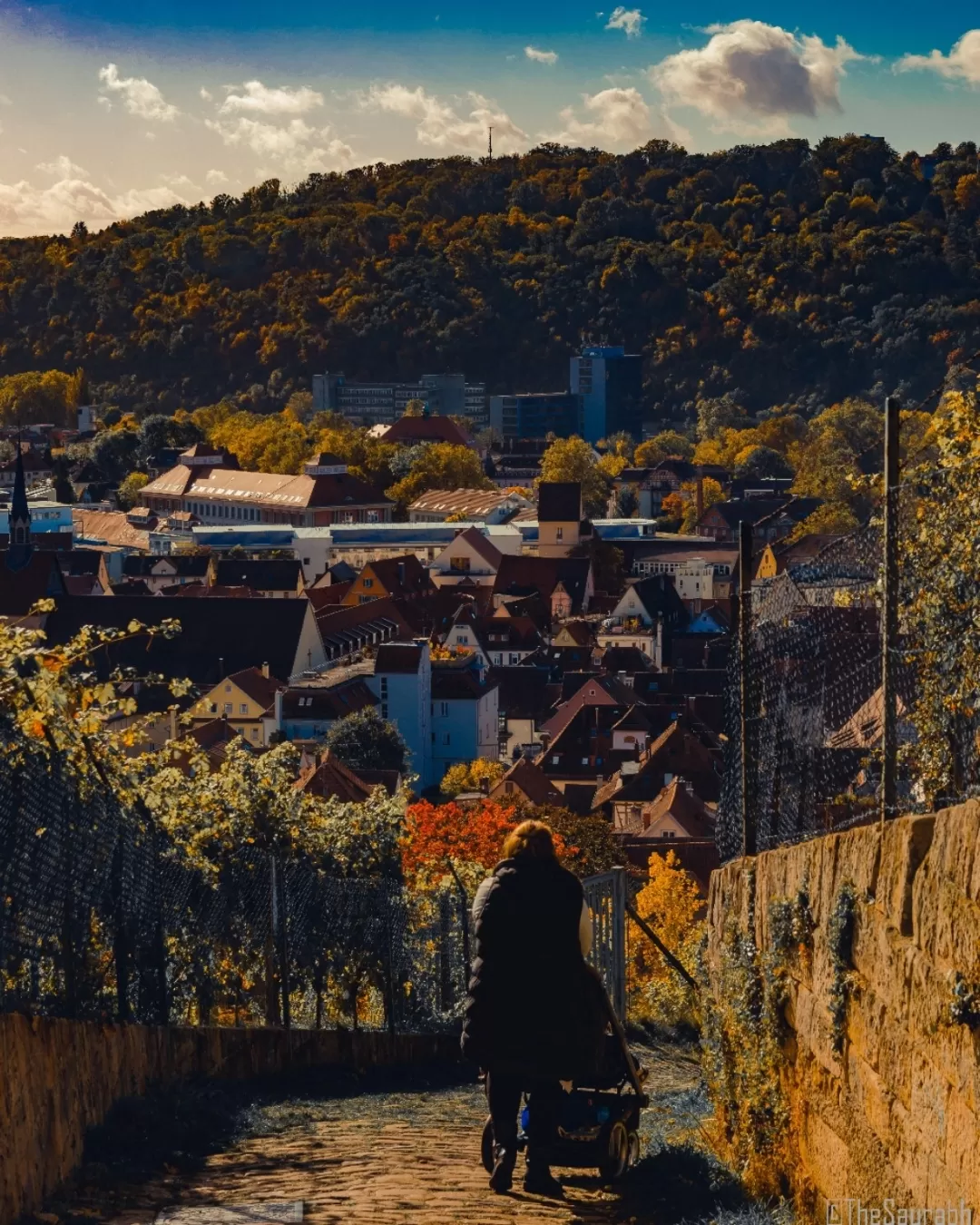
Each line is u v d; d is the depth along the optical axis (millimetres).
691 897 65062
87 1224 10789
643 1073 12695
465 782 124062
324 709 130625
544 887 11234
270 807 23469
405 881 33219
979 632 9766
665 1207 11531
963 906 8234
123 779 16141
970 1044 8047
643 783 105125
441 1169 12727
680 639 172125
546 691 151250
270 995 20438
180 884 17297
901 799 11078
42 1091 11953
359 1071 21906
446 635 187250
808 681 13047
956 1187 8164
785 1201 11516
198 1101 15336
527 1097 11727
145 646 153625
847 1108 10234
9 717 12477
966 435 11977
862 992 9953
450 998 28359
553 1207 11242
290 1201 11258
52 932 12930
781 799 13789
